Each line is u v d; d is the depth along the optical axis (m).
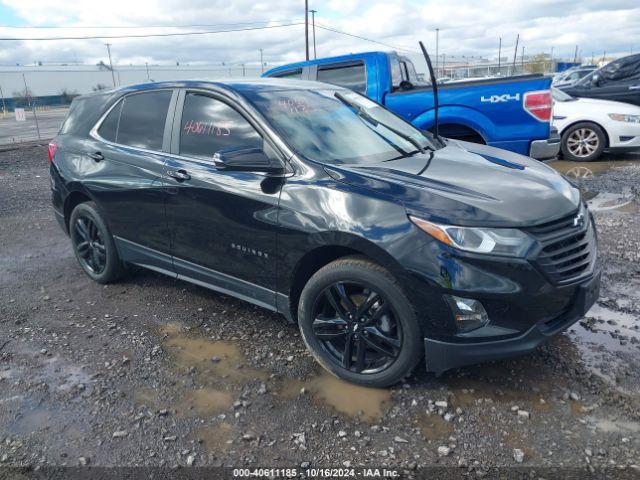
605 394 2.99
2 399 3.16
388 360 3.05
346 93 4.43
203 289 4.68
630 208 6.68
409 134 4.18
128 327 4.01
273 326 3.95
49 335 3.92
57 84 80.25
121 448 2.72
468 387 3.10
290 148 3.34
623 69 11.48
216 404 3.05
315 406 3.00
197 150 3.81
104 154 4.41
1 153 14.33
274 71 8.44
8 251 5.93
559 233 2.83
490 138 6.80
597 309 4.02
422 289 2.76
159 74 87.50
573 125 10.04
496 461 2.53
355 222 2.91
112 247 4.61
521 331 2.76
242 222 3.43
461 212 2.75
